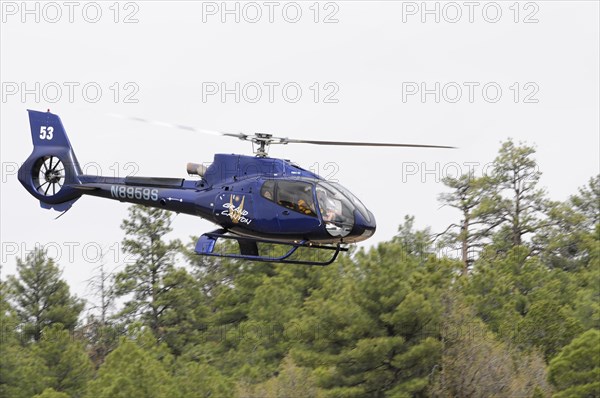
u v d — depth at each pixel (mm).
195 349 122812
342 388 89625
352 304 93938
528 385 90375
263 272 128000
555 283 120188
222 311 126312
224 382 94438
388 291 93062
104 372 95125
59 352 105312
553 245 145125
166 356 108188
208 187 65312
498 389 89375
